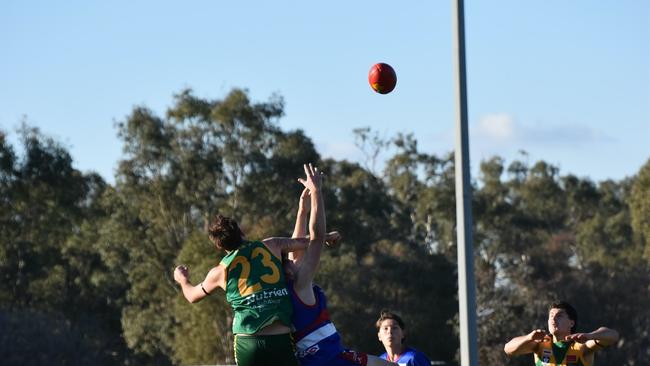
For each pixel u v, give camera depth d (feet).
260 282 78.38
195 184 609.83
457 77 130.21
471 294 124.06
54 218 634.02
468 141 128.47
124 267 642.63
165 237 620.90
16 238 629.10
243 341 78.38
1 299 630.74
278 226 597.52
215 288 80.84
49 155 623.36
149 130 612.29
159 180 606.96
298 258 86.43
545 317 653.30
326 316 80.94
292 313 79.30
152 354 612.29
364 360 81.56
